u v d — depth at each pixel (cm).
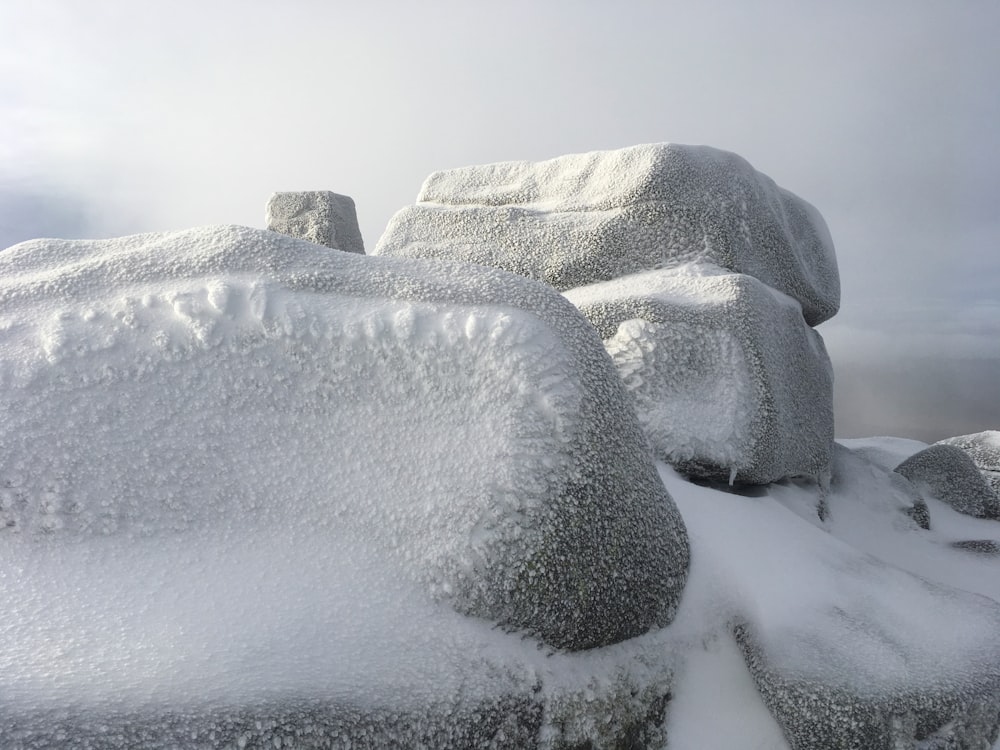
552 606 120
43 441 113
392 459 124
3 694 85
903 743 122
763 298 222
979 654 139
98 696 87
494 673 113
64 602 103
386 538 120
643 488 138
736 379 206
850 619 147
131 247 148
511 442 123
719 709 135
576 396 131
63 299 127
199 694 90
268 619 104
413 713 101
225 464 120
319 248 142
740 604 147
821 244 310
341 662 102
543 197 289
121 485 114
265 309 125
